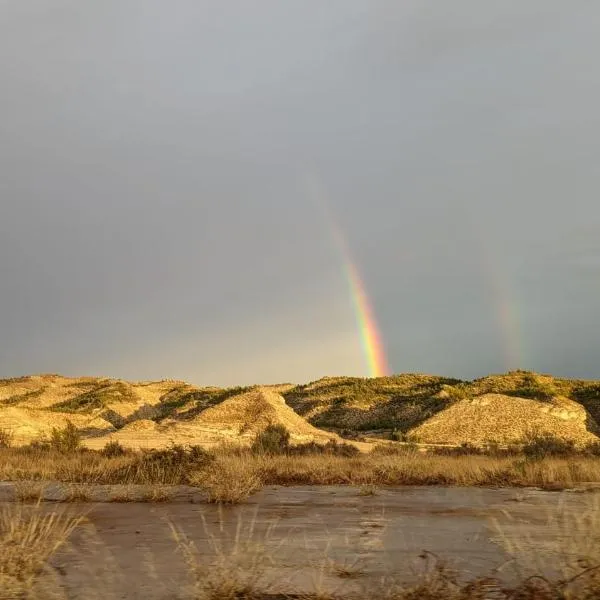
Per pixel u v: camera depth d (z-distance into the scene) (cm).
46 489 1628
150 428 7188
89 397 14088
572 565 599
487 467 2339
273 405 8856
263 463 2359
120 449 3497
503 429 8250
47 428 7850
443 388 12519
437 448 5488
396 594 565
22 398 15400
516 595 555
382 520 1134
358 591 586
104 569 684
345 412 12769
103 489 1614
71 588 599
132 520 1109
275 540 891
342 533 974
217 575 598
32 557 670
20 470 2156
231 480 1546
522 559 727
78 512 1198
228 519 1140
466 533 973
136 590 592
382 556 771
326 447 4356
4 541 679
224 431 7469
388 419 11531
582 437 8088
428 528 1030
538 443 3888
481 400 9212
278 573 660
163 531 974
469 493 1719
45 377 18512
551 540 871
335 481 2114
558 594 550
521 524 1067
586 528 687
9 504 1309
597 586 546
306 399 14962
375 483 2056
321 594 562
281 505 1399
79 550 804
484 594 565
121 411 12962
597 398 10825
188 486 1775
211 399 13638
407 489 1858
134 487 1648
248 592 579
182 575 655
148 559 741
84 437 6975
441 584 586
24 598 552
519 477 2125
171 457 2047
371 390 14888
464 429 8412
